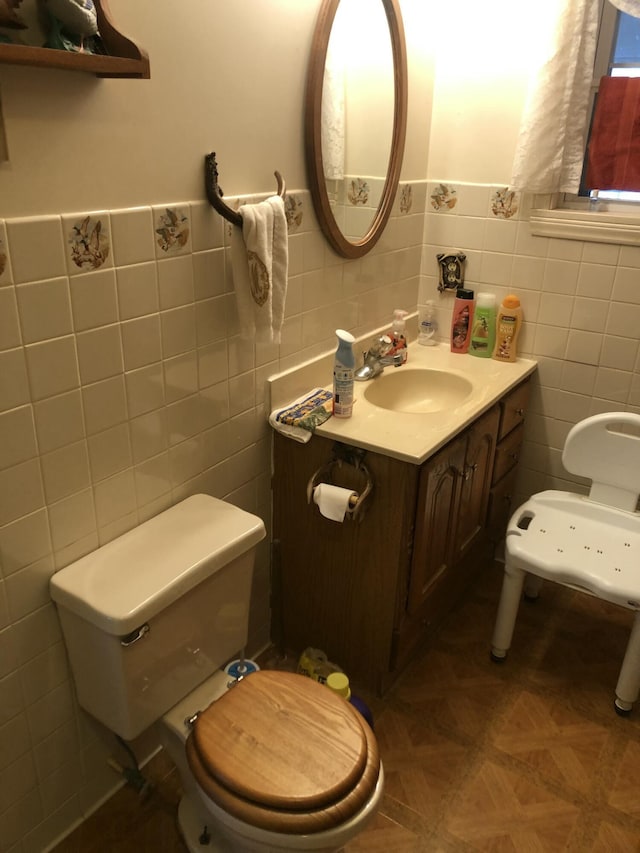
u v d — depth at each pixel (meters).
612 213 2.10
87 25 1.08
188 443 1.62
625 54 2.02
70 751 1.56
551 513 2.13
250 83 1.51
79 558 1.43
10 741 1.41
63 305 1.25
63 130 1.17
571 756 1.82
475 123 2.18
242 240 1.49
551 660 2.14
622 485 2.05
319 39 1.62
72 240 1.23
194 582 1.42
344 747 1.32
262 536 1.57
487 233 2.27
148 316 1.42
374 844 1.60
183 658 1.50
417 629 2.03
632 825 1.65
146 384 1.46
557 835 1.62
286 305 1.81
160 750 1.82
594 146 2.04
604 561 1.91
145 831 1.62
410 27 1.99
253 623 2.07
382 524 1.77
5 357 1.18
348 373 1.79
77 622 1.37
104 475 1.43
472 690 2.03
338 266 1.97
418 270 2.42
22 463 1.26
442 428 1.78
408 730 1.89
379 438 1.71
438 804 1.69
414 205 2.28
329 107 1.72
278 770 1.27
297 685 1.46
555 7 1.86
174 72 1.33
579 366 2.26
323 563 1.94
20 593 1.33
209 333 1.59
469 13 2.07
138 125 1.29
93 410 1.36
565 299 2.21
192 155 1.42
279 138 1.63
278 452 1.90
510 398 2.18
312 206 1.80
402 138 2.05
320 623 2.04
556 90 1.94
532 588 2.36
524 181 2.06
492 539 2.45
